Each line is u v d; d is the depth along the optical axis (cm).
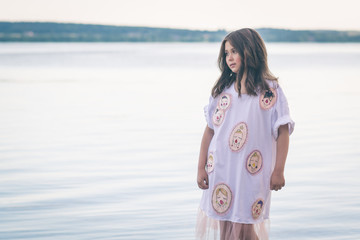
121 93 1334
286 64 2836
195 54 4794
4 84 1599
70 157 587
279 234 340
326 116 908
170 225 359
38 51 5200
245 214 261
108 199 423
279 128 263
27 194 438
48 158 582
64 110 1006
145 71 2314
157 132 755
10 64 2834
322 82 1647
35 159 576
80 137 716
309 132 746
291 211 388
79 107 1053
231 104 267
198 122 848
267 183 265
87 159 577
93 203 412
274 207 398
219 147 267
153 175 504
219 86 274
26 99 1191
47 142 678
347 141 677
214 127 273
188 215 381
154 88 1479
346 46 8850
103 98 1219
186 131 761
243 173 260
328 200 416
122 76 1995
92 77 1931
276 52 5334
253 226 268
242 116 262
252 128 260
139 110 1002
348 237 334
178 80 1788
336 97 1211
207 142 282
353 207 397
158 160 571
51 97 1237
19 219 372
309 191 442
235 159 262
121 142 678
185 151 621
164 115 932
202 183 279
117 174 508
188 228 353
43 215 381
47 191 448
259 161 262
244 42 264
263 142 262
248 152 260
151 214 383
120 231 347
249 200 261
